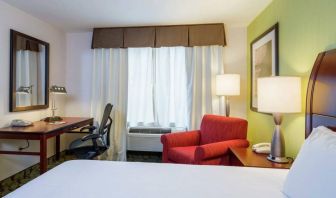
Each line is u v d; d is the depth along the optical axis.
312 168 1.04
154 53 3.68
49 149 3.54
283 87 1.73
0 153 2.46
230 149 2.31
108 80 3.69
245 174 1.48
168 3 2.69
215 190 1.23
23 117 2.97
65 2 2.66
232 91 2.95
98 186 1.26
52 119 3.19
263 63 2.80
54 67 3.60
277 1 2.44
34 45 3.13
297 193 1.07
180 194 1.18
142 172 1.49
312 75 1.61
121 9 2.88
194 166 1.63
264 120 2.83
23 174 2.91
